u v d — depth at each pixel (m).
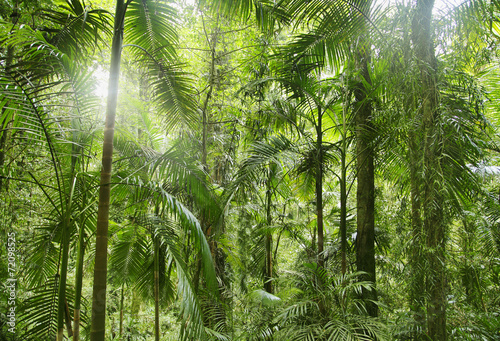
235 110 4.09
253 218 4.94
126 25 2.63
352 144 3.37
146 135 3.80
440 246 1.84
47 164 2.74
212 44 4.05
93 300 1.87
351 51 2.90
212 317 3.19
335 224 4.03
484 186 2.23
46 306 2.39
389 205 3.00
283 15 2.82
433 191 1.84
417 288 1.94
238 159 4.62
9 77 1.72
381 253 3.09
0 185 2.52
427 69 1.98
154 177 3.43
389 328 2.18
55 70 1.93
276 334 2.45
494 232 2.15
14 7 2.42
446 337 1.88
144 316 5.96
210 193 2.72
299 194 3.92
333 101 3.15
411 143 2.14
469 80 1.96
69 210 2.03
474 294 2.22
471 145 1.93
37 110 1.85
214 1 3.00
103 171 1.98
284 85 3.25
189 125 3.04
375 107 2.85
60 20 2.41
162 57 2.76
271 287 4.20
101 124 2.47
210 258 2.39
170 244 2.62
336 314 2.43
